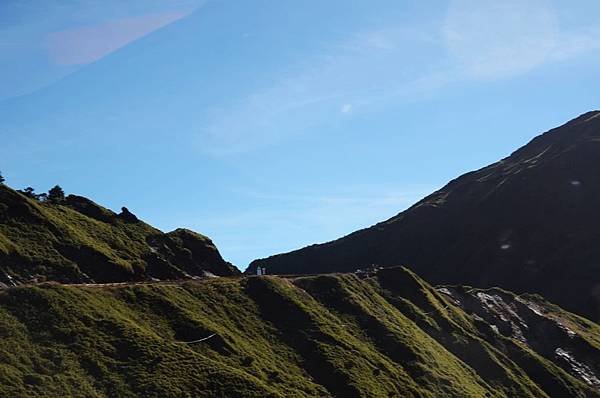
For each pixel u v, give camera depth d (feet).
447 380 301.02
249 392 229.04
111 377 220.23
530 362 370.53
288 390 245.24
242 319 291.17
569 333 417.28
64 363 219.00
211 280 320.50
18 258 302.86
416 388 283.38
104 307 257.34
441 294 431.43
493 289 457.68
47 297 247.50
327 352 281.33
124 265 341.00
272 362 265.34
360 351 292.40
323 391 256.93
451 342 354.33
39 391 203.41
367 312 332.39
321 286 346.95
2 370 205.87
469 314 414.21
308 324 299.99
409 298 382.63
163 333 256.52
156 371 227.20
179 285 301.63
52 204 385.50
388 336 317.01
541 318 431.02
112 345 235.61
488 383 332.80
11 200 341.82
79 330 236.84
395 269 402.11
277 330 293.02
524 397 330.13
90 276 321.11
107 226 386.73
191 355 242.17
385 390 269.23
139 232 400.06
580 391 359.87
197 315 275.80
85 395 208.23
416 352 310.24
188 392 220.84
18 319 233.96
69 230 345.92
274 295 315.58
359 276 396.16
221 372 234.79
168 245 401.29
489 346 364.79
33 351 220.84
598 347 408.67
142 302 273.13
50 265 309.22
